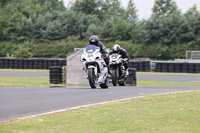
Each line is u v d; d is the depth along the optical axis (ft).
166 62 411.95
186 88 153.99
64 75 215.10
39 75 312.71
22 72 358.23
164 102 95.25
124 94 114.73
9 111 81.87
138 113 78.48
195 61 465.06
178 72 384.06
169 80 280.92
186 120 70.64
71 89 127.13
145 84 234.58
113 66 150.00
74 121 70.85
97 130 63.26
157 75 339.98
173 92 123.34
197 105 90.12
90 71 118.42
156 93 120.37
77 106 89.97
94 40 122.62
